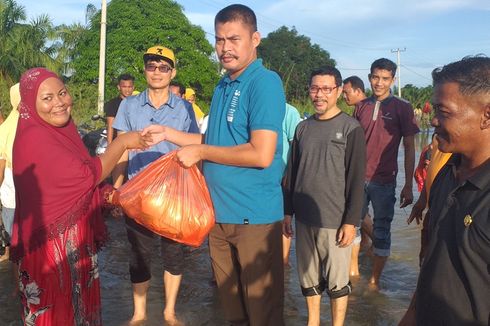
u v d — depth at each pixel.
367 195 5.36
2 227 5.46
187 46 32.03
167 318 4.38
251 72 3.19
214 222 3.28
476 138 1.91
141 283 4.32
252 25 3.19
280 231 3.36
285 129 5.32
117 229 7.50
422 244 2.44
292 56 52.12
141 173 3.29
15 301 4.74
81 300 3.29
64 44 30.62
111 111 6.88
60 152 3.12
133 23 31.08
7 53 24.64
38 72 3.15
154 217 3.17
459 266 1.88
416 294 2.12
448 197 1.95
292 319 4.44
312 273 4.09
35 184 3.11
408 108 5.36
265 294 3.31
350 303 4.79
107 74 30.55
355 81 6.74
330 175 3.90
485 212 1.80
